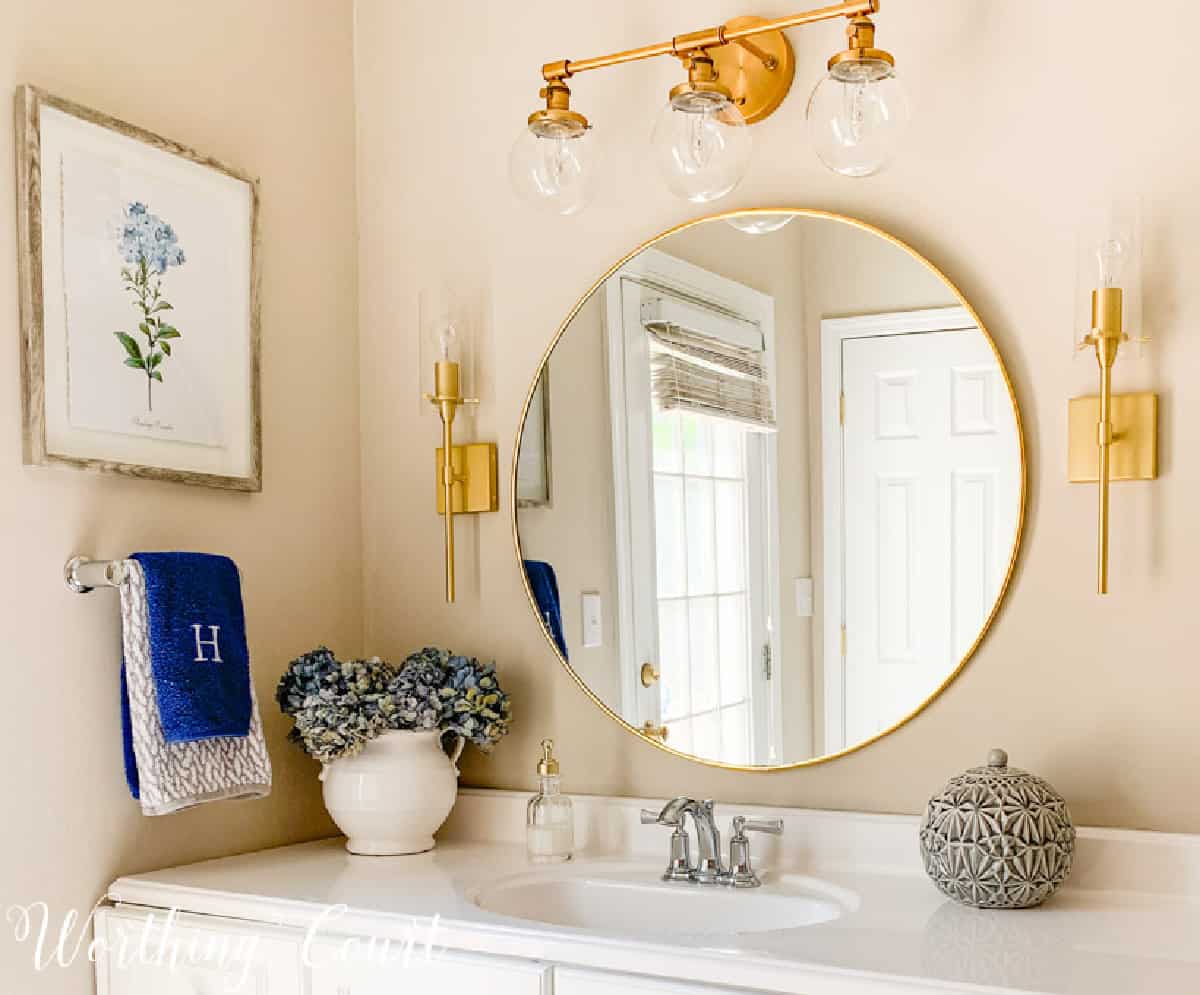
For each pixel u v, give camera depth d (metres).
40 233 1.75
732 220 2.01
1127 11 1.76
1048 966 1.37
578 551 2.12
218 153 2.10
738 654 1.96
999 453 1.80
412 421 2.33
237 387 2.09
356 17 2.41
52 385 1.77
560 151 1.84
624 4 2.14
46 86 1.81
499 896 1.82
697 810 1.86
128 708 1.82
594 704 2.11
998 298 1.83
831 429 1.91
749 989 1.40
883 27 1.92
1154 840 1.68
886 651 1.86
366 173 2.39
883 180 1.92
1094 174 1.78
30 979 1.74
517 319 2.22
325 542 2.28
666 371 2.05
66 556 1.81
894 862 1.83
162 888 1.80
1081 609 1.76
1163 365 1.72
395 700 2.01
